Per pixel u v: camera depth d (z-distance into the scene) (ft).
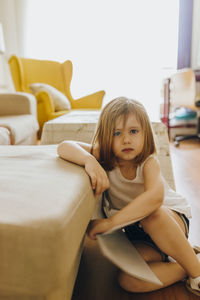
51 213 1.18
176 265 2.19
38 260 1.07
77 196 1.46
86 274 2.40
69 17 10.51
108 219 1.90
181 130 10.50
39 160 2.15
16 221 1.11
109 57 10.70
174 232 1.97
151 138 2.19
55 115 7.19
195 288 2.08
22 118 5.46
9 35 10.70
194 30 9.98
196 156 7.14
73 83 11.13
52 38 10.74
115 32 10.43
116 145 2.09
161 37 10.19
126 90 10.91
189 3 9.71
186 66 10.29
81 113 6.06
